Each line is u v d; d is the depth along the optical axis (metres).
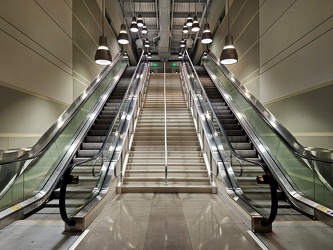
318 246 2.65
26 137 4.38
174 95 11.25
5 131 3.82
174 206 4.14
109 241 2.76
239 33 8.35
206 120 6.77
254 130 5.98
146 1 12.55
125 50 15.28
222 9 11.20
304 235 2.94
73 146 5.45
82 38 7.37
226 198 4.34
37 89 4.76
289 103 4.96
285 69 5.13
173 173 5.77
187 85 10.38
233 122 7.01
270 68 5.83
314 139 4.16
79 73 7.08
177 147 6.82
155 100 10.59
